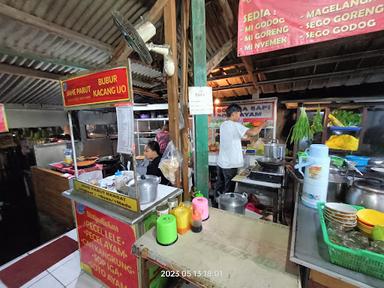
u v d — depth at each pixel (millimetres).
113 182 1676
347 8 1281
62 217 2965
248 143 3867
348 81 3715
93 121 5312
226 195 1902
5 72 2553
